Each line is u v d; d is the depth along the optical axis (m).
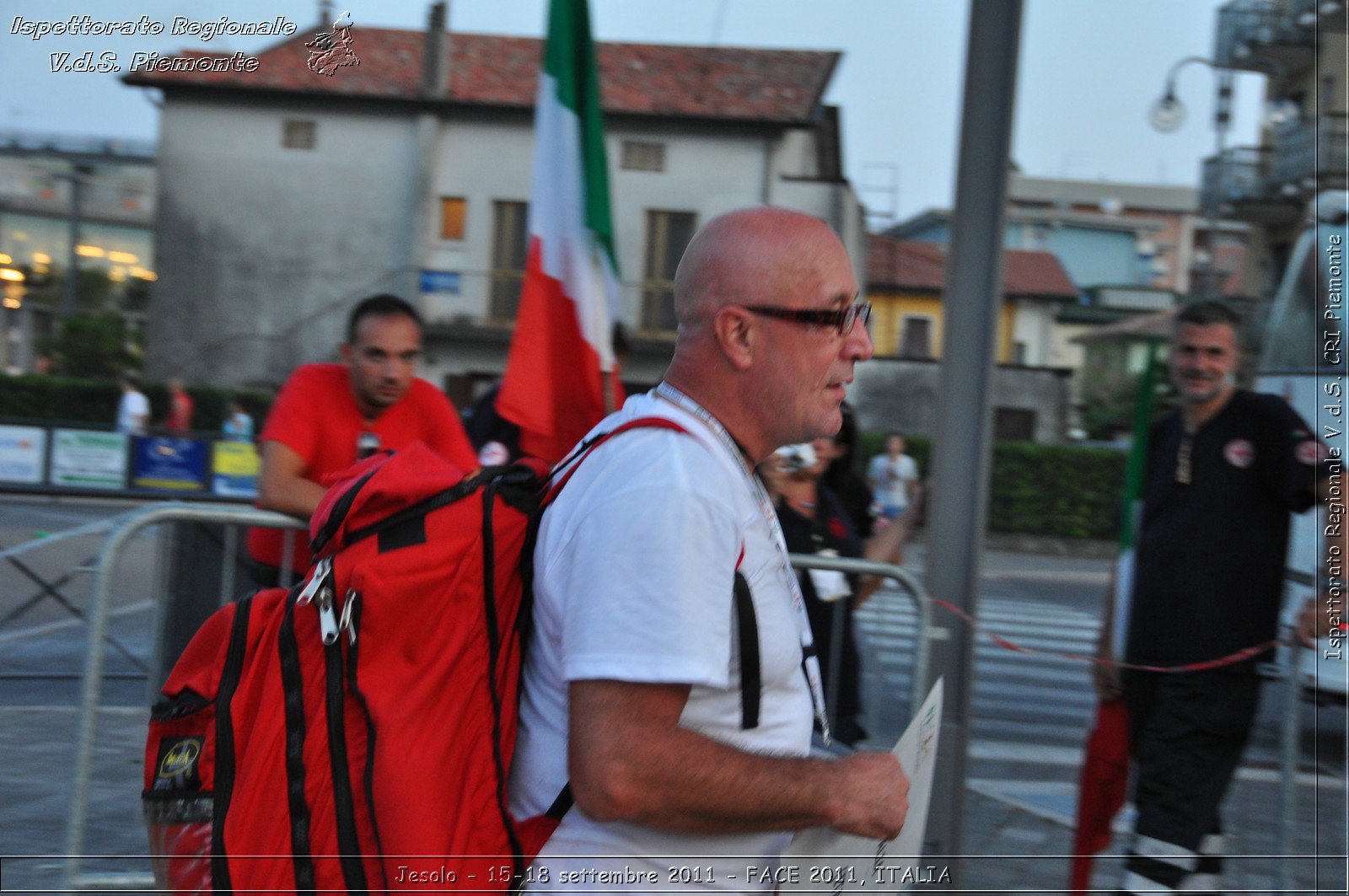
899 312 27.69
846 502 4.19
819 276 1.54
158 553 3.32
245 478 16.34
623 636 1.34
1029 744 6.04
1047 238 36.41
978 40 3.28
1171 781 2.95
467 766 1.48
